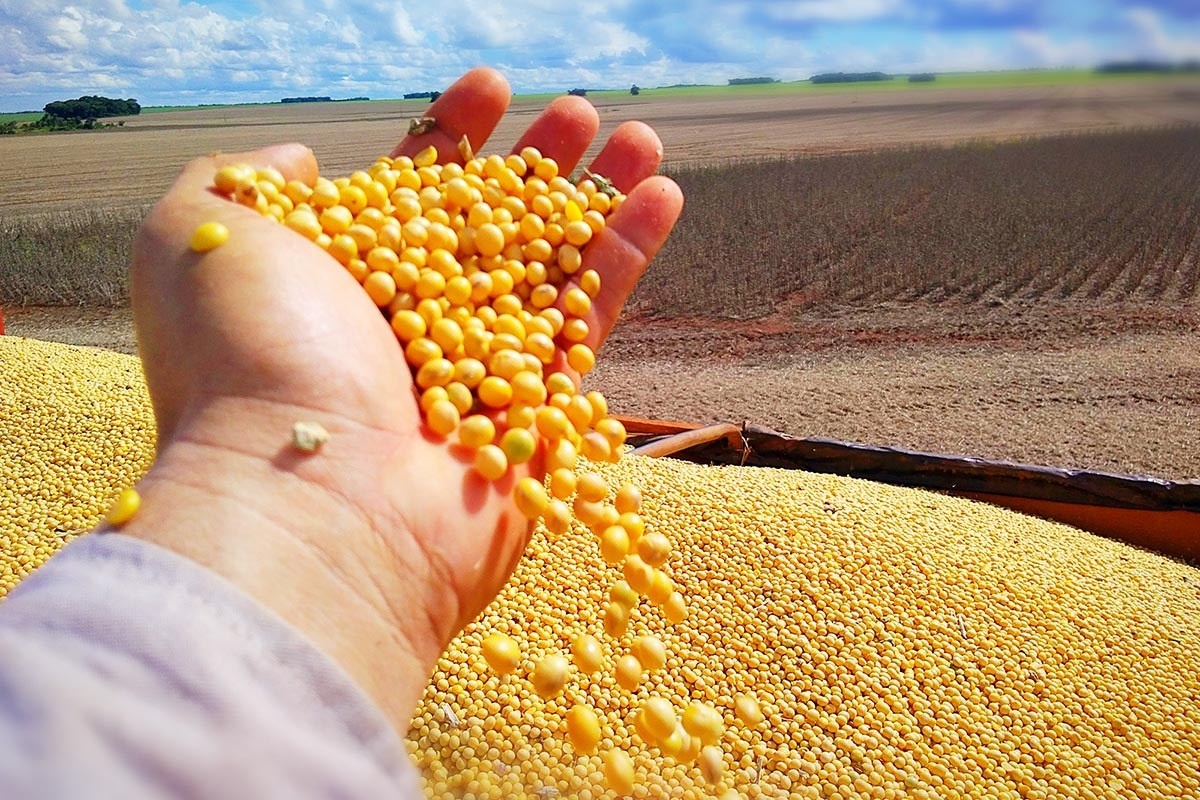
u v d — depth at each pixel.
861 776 0.26
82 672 0.11
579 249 0.25
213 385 0.17
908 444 0.75
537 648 0.29
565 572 0.32
